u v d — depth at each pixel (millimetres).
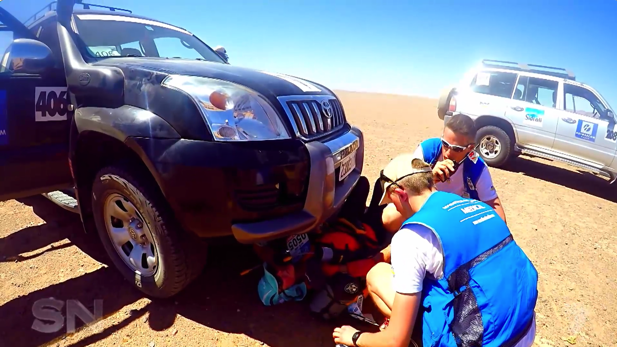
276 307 2855
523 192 6367
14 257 3297
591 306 3301
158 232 2486
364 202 3426
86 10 3633
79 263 3248
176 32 4363
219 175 2283
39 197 4547
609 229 5082
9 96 2750
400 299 1906
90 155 2891
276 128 2521
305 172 2529
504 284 1854
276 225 2408
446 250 1860
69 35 3146
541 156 7449
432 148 3053
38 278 3033
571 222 5195
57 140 3061
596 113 6980
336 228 3033
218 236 2479
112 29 3586
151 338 2506
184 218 2389
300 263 2809
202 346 2467
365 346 2123
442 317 1881
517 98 7633
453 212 1971
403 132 10477
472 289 1851
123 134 2424
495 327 1810
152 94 2471
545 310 3201
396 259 1953
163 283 2613
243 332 2604
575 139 7051
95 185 2775
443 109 8398
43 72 2949
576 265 3996
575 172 8430
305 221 2523
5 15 3137
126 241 2863
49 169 3049
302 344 2549
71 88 2891
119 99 2592
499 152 7688
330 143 2826
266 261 2830
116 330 2553
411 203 2158
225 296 2928
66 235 3693
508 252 1948
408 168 2375
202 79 2533
